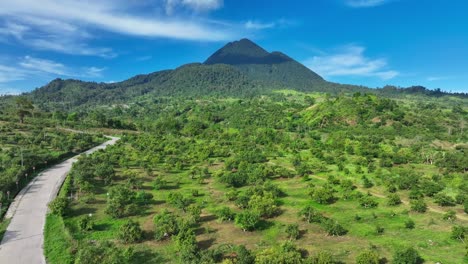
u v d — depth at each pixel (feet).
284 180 234.58
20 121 433.48
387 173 243.40
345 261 114.52
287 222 153.79
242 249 111.55
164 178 241.35
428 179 224.12
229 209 158.51
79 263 106.01
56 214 157.28
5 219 153.07
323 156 302.66
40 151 285.84
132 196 184.44
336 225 139.95
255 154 304.09
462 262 110.93
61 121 481.46
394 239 132.87
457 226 138.62
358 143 357.82
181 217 157.89
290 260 102.01
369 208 173.58
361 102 538.06
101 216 160.56
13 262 114.62
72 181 211.41
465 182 213.87
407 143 376.89
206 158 307.17
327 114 509.35
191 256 113.29
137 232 132.05
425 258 113.91
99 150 316.40
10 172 202.49
